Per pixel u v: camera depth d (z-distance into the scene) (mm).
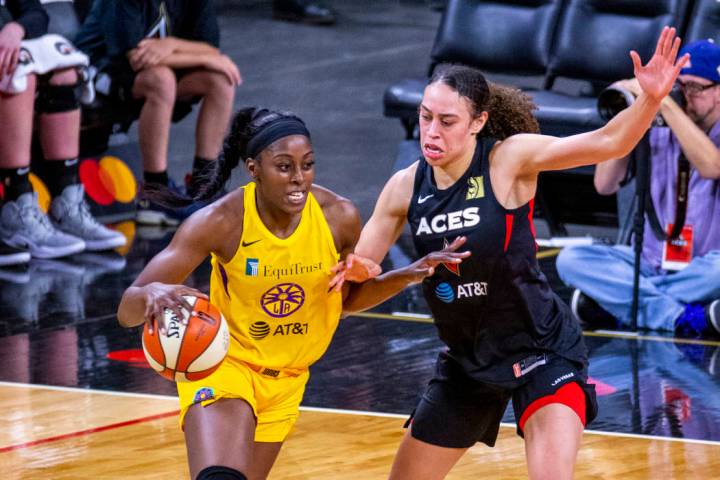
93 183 27938
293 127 10023
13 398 16328
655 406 15969
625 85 18484
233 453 9984
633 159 19328
